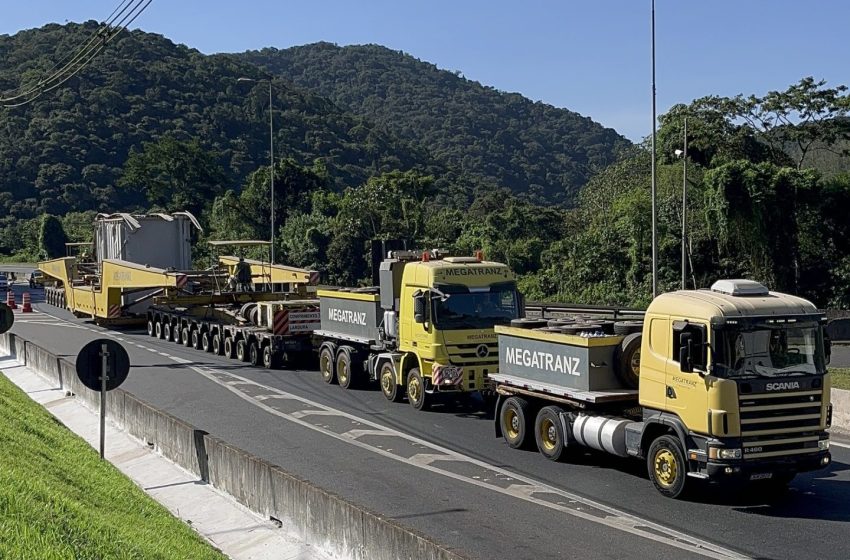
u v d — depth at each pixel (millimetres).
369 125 153500
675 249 48688
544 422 15516
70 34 142375
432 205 109750
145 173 80250
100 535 8906
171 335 35438
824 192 44906
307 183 74438
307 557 10594
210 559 10094
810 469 12305
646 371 13258
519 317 19641
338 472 14695
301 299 32406
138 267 36625
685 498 12836
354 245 61969
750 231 44625
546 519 11891
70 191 100188
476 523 11766
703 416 12102
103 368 15266
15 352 30797
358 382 23578
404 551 8930
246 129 127125
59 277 50719
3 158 103625
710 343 12062
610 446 13914
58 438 15750
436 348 19109
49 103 113000
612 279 51500
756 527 11438
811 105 51844
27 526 8258
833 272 44375
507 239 65438
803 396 12242
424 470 14750
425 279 19516
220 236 70938
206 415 20109
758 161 51500
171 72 130375
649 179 56219
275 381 25000
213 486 13734
